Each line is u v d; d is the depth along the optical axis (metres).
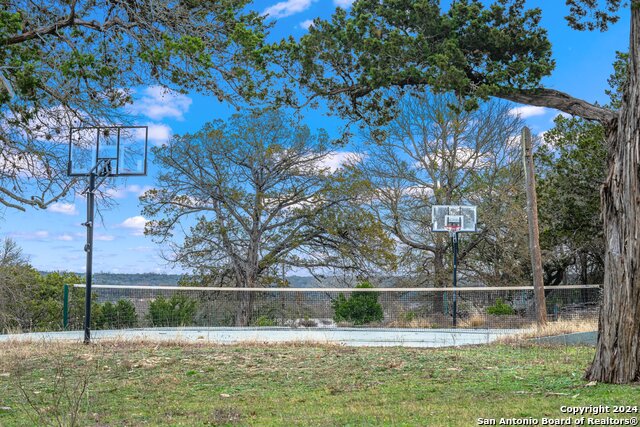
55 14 11.18
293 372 10.64
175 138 33.03
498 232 32.12
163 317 22.75
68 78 10.68
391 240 32.91
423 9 10.52
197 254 33.06
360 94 11.54
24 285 32.88
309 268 33.66
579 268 36.12
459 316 24.89
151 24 10.89
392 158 33.94
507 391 8.38
